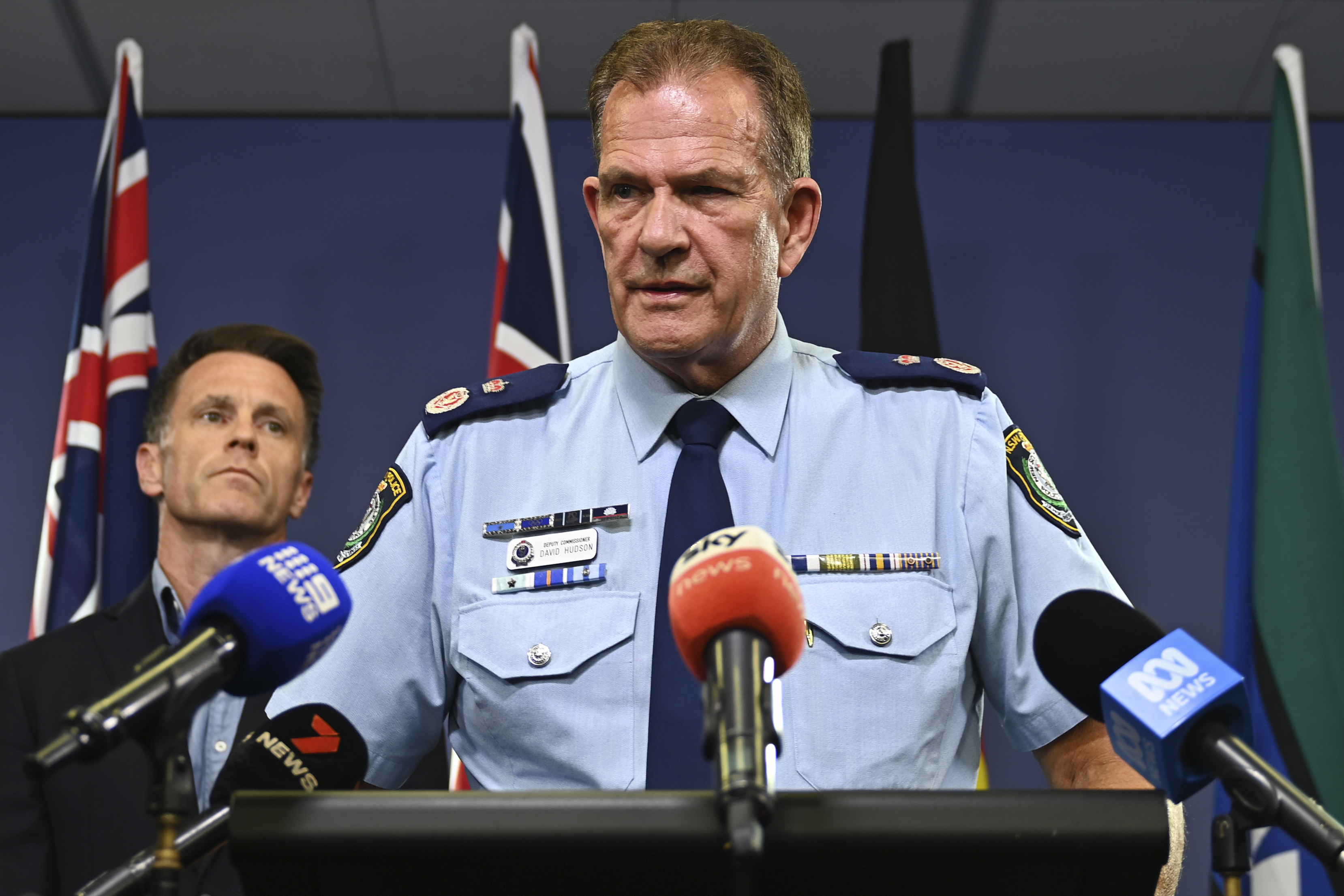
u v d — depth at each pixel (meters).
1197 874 4.34
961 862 1.14
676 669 1.87
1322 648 3.78
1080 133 5.32
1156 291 5.13
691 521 1.95
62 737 1.08
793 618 1.15
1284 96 4.33
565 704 1.89
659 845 1.12
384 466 4.95
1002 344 5.09
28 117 5.26
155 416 3.37
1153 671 1.24
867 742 1.85
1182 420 5.00
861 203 5.22
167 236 5.14
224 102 5.27
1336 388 5.03
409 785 2.97
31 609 4.77
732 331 1.98
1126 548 4.88
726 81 1.99
